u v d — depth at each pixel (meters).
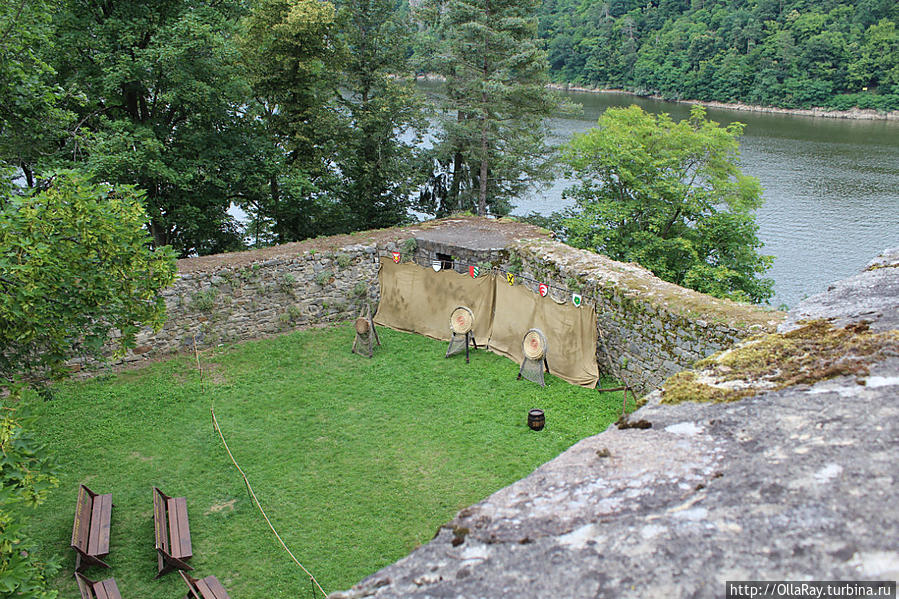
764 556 1.67
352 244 18.33
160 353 15.99
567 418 13.28
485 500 2.23
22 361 9.84
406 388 14.65
